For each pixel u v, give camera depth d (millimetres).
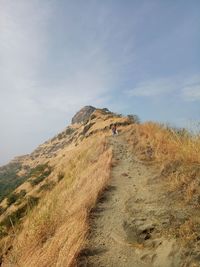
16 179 122625
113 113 75812
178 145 10312
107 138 25828
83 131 69750
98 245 5676
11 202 39812
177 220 5668
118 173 10914
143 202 7070
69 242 5496
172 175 8102
